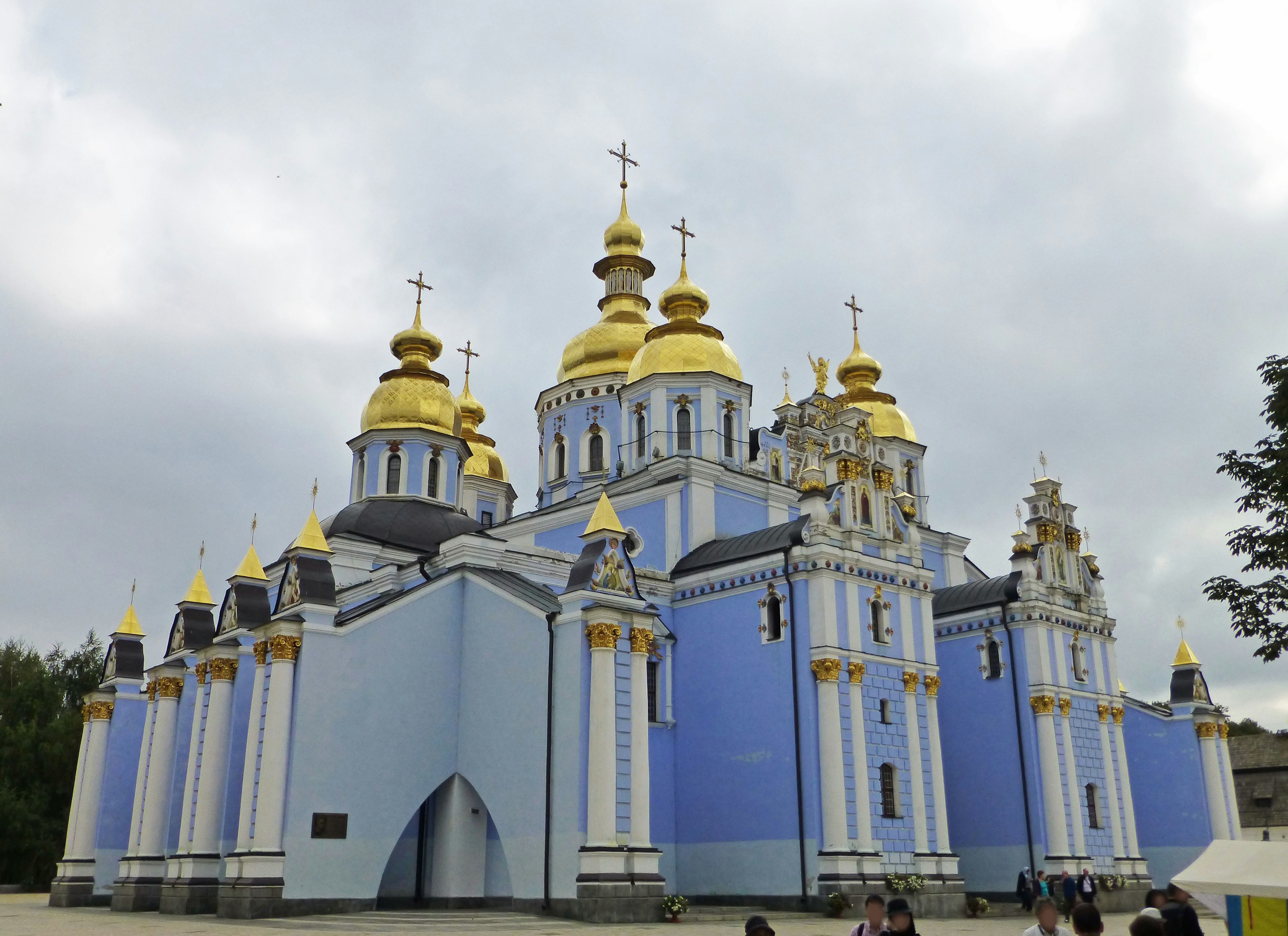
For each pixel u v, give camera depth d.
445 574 36.91
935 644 49.12
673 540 45.16
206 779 35.97
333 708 33.25
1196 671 51.38
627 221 63.81
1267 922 15.10
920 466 62.50
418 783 34.53
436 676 35.78
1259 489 22.03
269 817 31.52
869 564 39.91
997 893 44.78
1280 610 21.66
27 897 55.16
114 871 46.12
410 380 53.19
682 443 48.16
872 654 39.12
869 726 38.28
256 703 33.34
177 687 42.12
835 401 53.19
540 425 60.97
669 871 39.66
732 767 39.28
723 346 50.31
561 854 31.34
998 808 45.59
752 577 40.34
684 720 41.22
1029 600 46.44
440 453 52.72
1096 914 11.15
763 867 37.50
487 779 34.34
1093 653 48.38
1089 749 46.69
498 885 34.84
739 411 49.59
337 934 25.44
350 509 50.16
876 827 37.31
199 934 26.19
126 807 47.28
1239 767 71.19
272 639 33.09
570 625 32.91
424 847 36.31
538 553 43.50
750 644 39.88
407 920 29.45
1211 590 22.39
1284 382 21.95
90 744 47.34
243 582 38.38
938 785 39.94
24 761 63.53
